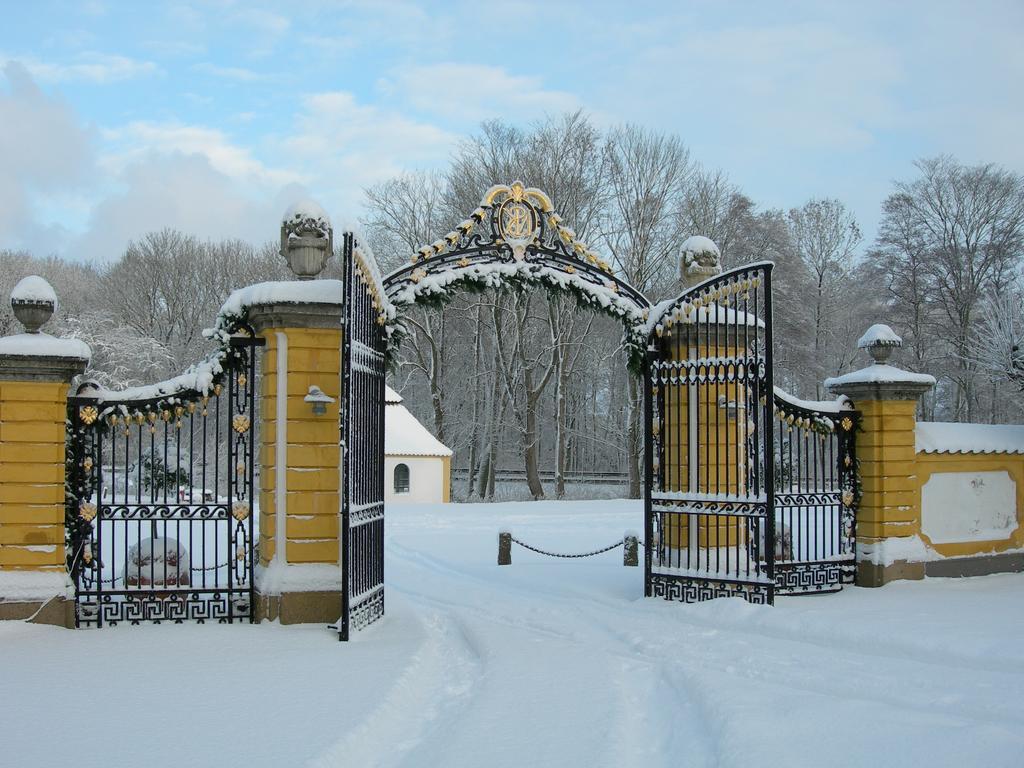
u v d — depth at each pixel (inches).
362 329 382.0
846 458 493.7
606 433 1744.6
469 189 1385.3
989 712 251.6
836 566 477.1
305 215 405.7
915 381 486.0
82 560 388.8
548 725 243.8
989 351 695.7
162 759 214.2
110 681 290.0
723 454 459.2
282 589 383.6
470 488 1517.0
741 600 403.5
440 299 444.8
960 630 347.9
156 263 1729.8
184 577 405.1
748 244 1528.1
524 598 477.7
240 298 400.2
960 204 1476.4
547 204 463.8
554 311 1411.2
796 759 207.9
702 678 287.1
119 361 1338.6
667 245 1430.9
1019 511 536.1
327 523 392.2
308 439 392.8
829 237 1769.2
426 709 277.1
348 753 224.2
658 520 454.9
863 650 338.3
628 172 1434.5
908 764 205.3
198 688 280.8
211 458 1230.9
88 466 394.0
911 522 495.5
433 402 1491.1
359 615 372.2
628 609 434.9
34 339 380.2
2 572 375.9
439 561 641.0
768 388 409.1
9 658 322.7
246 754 217.2
